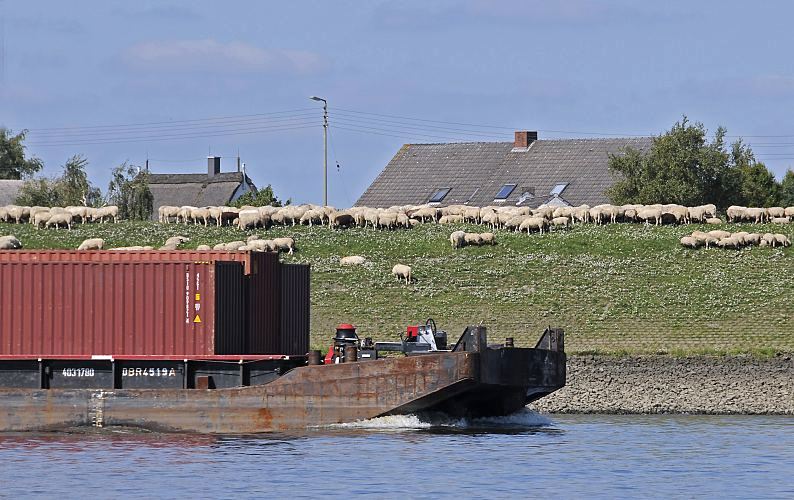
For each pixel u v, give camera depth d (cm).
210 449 17825
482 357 18875
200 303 19350
